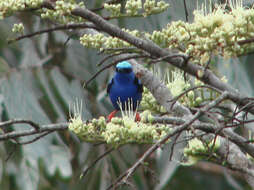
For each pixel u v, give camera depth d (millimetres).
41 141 15617
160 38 8039
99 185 17594
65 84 17203
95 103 17656
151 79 9711
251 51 7750
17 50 19719
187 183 22797
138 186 18016
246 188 21828
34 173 16578
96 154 17688
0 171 16359
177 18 13008
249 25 7605
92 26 8109
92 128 8438
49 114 16625
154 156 18781
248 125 14109
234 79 16516
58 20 8312
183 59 7867
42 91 16828
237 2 8062
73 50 17828
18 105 16078
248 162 9062
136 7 8562
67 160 17297
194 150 8992
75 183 17641
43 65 17594
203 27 7773
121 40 8430
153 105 10570
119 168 17656
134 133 8133
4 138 8508
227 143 7512
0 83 16234
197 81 9961
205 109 6977
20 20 18547
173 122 9242
